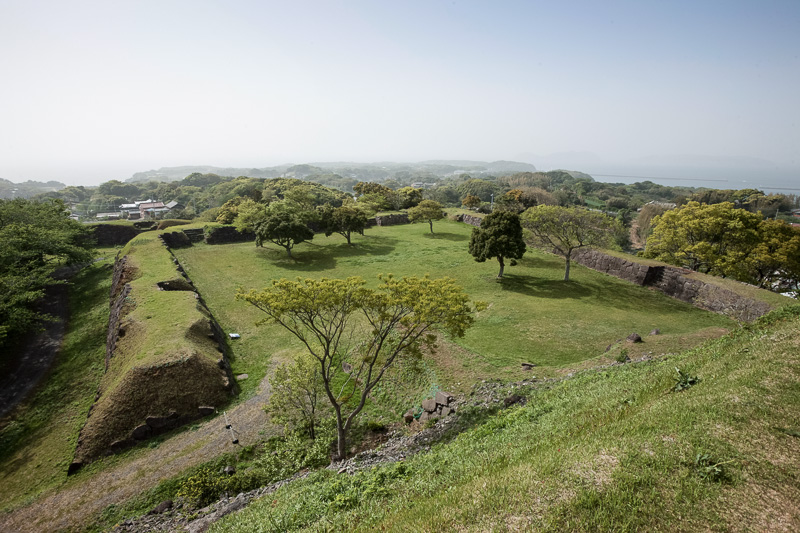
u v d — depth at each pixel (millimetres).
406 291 13531
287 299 12703
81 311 30578
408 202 74188
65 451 15930
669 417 7160
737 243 30531
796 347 8906
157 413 15930
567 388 12883
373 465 11133
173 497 12734
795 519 4719
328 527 7270
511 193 64938
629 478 5637
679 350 17078
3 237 30328
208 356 19297
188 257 41438
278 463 13719
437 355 19906
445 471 8469
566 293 29641
